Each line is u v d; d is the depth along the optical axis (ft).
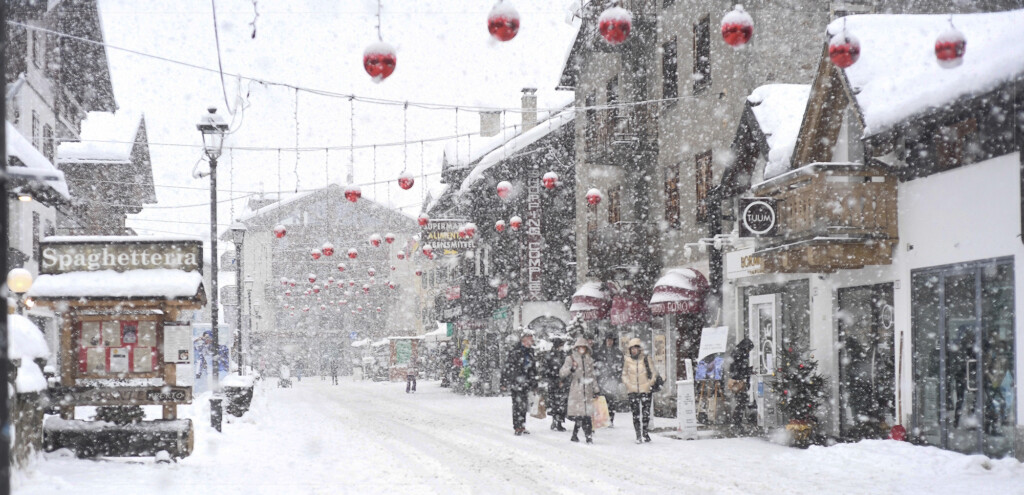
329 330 297.33
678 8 86.17
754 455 48.75
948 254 48.14
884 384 54.95
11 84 97.25
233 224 95.30
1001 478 38.47
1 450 16.74
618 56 97.14
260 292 287.89
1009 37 44.47
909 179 51.85
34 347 41.98
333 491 36.47
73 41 123.03
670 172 88.89
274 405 114.21
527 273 120.16
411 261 287.07
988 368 45.27
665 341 87.51
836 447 47.37
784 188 57.26
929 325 50.08
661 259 90.38
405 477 41.11
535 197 120.78
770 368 67.00
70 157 133.49
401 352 237.86
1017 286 42.78
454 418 83.20
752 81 74.02
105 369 43.96
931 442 49.73
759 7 74.49
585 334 81.46
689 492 35.73
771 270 58.44
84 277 43.45
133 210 152.46
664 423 73.10
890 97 49.88
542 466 44.86
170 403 44.32
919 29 54.95
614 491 36.40
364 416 88.38
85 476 38.24
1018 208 42.75
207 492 35.12
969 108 44.16
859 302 57.21
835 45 33.19
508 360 64.03
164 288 43.45
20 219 95.61
